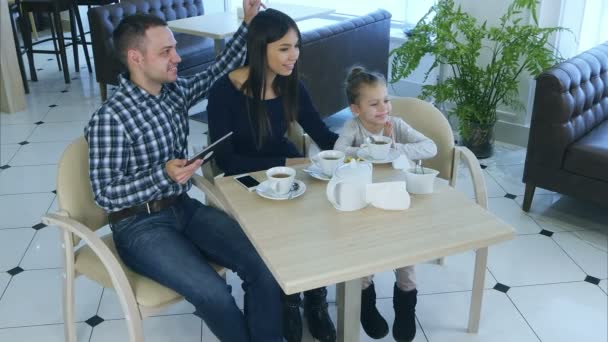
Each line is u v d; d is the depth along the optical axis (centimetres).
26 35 517
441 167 221
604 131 294
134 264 179
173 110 195
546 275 255
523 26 341
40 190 335
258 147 210
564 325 226
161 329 226
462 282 251
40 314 235
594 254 270
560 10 351
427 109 223
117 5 459
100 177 178
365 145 195
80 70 566
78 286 252
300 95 219
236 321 174
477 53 346
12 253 275
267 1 534
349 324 171
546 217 300
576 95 281
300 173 186
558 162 284
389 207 161
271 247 145
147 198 180
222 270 191
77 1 527
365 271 137
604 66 309
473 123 359
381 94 196
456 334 221
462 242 146
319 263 138
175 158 197
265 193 170
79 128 427
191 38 482
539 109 281
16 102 456
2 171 359
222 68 226
